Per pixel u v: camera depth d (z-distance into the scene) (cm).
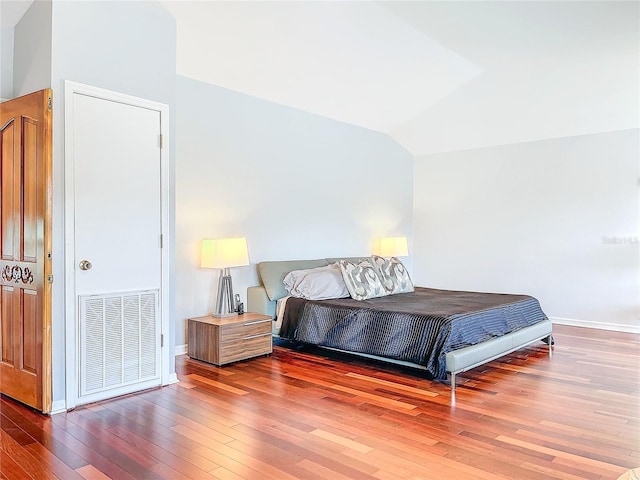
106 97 321
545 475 218
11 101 318
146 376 343
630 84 480
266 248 524
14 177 318
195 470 222
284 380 365
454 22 394
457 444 251
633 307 552
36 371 299
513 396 328
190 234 451
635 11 355
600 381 363
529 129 602
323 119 594
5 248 329
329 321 430
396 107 596
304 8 372
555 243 608
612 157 563
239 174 495
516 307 446
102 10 321
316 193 585
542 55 450
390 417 289
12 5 321
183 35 389
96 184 316
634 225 550
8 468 224
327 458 235
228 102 484
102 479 214
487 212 666
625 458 236
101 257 319
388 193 696
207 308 466
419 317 375
